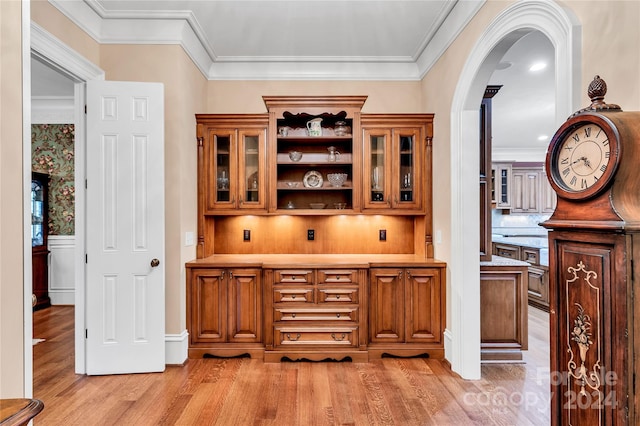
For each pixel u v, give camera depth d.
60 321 4.31
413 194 3.53
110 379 2.80
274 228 3.86
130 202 2.92
